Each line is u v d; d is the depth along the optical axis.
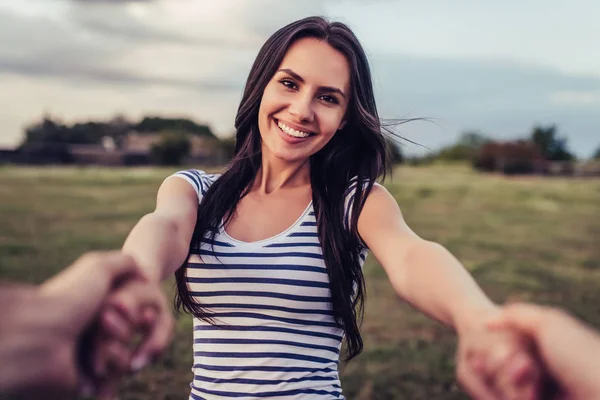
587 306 7.32
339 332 1.66
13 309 0.55
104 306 0.66
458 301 1.00
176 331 5.56
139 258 1.15
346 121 1.76
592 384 0.60
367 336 5.79
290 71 1.66
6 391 0.52
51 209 14.63
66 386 0.55
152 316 0.70
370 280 8.15
